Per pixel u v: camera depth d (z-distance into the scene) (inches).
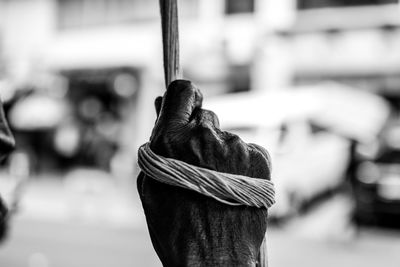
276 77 738.8
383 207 396.8
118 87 815.1
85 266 270.8
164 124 33.5
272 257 312.2
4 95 150.7
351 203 399.2
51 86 810.2
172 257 32.4
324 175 424.5
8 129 39.5
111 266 274.5
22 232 364.5
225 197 31.8
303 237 383.6
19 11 853.2
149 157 32.5
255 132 444.5
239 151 32.9
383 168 398.3
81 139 778.8
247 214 32.6
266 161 33.6
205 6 761.0
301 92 474.9
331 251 335.9
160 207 32.6
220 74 759.1
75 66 841.5
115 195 569.9
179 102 34.0
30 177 742.5
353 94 520.7
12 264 263.4
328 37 729.0
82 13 842.2
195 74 764.6
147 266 278.4
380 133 474.9
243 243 32.2
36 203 544.1
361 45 719.1
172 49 37.3
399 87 711.1
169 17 37.3
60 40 847.1
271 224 422.6
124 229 404.2
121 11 823.7
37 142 797.2
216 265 31.6
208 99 514.3
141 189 33.5
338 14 724.7
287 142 434.3
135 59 805.2
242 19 751.7
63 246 322.3
